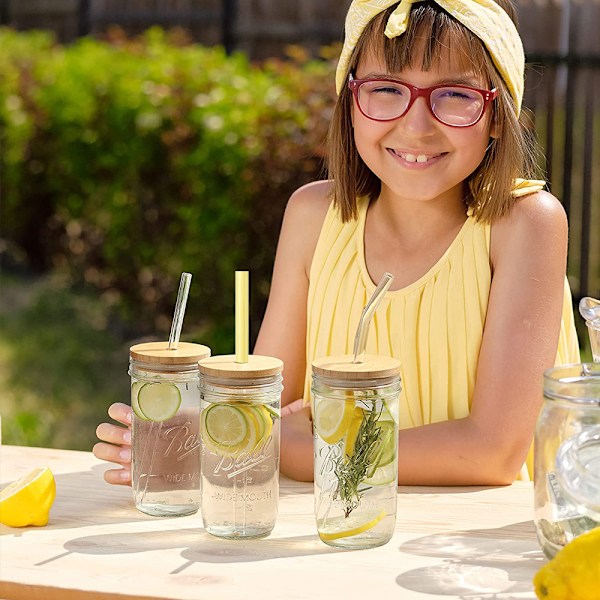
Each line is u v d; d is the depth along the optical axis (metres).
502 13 2.03
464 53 1.96
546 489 1.40
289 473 1.93
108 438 1.87
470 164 2.02
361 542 1.51
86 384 5.79
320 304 2.23
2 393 5.60
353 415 1.48
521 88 2.10
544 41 6.94
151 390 1.64
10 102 7.30
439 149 1.99
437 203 2.14
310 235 2.28
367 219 2.22
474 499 1.75
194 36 8.82
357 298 2.19
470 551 1.51
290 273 2.31
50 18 9.55
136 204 6.55
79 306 7.04
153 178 6.45
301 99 5.91
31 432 5.02
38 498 1.60
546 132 6.91
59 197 7.22
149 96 6.41
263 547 1.53
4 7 9.68
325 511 1.52
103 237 7.02
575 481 1.35
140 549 1.52
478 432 1.94
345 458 1.49
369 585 1.40
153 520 1.64
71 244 7.41
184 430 1.65
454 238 2.14
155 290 6.58
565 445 1.38
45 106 7.09
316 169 5.77
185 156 6.23
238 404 1.52
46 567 1.46
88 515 1.67
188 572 1.44
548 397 1.39
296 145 5.80
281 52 8.37
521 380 2.00
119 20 9.21
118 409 1.86
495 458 1.91
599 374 1.46
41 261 7.68
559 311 2.09
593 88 6.87
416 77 1.98
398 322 2.15
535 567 1.45
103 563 1.48
